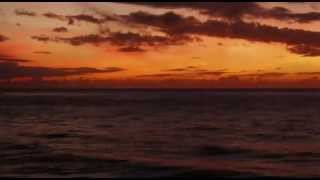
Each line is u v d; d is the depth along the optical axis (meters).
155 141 25.09
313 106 56.50
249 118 40.16
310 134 28.56
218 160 19.22
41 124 34.00
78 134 28.14
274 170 17.33
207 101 77.25
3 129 30.12
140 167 17.36
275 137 27.19
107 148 22.30
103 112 47.56
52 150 21.28
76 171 16.56
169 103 70.88
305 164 18.59
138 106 60.19
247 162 18.94
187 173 16.44
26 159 18.80
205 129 31.66
